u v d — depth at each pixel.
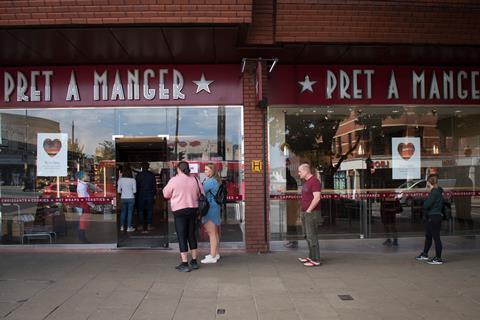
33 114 10.34
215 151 10.34
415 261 9.17
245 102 10.09
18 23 7.80
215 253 8.91
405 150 10.90
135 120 10.38
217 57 9.73
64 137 10.39
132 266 8.55
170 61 10.01
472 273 8.15
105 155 10.43
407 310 6.11
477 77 10.72
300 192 10.45
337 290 7.03
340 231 10.70
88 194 10.45
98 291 6.89
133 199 10.87
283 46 9.07
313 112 10.59
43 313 5.90
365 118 10.74
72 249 10.23
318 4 8.53
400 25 8.80
